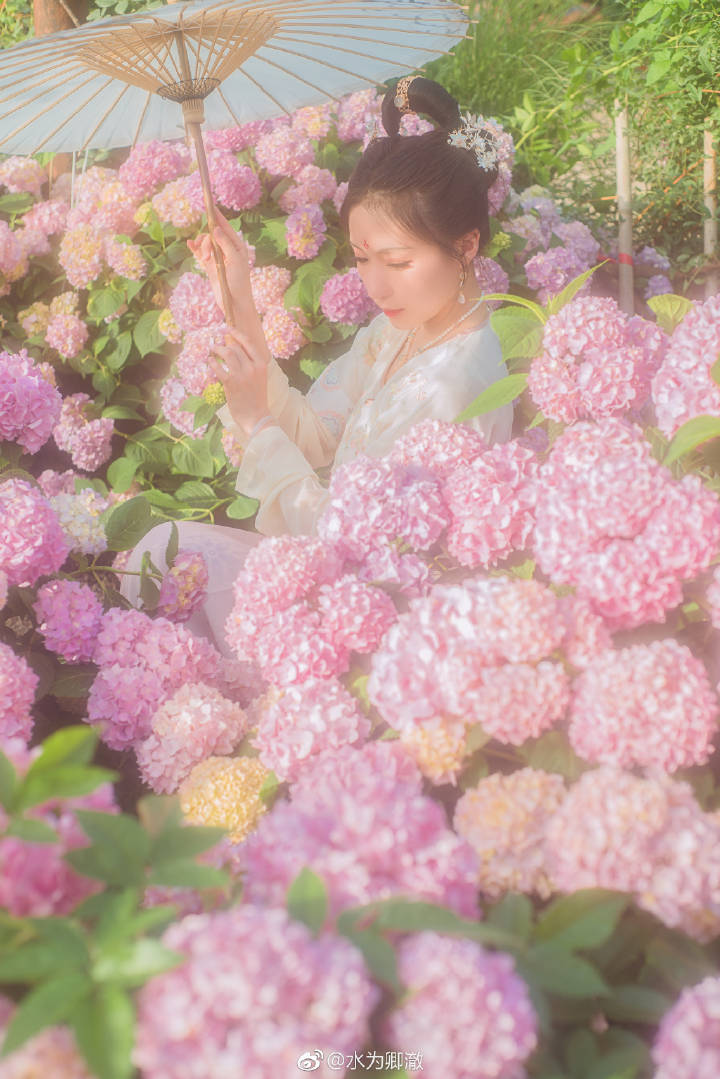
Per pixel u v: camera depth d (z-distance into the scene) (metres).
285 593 1.36
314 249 2.90
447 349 2.07
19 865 0.79
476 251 2.06
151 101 2.17
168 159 3.02
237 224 2.95
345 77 2.21
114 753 1.76
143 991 0.74
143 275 2.98
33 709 1.78
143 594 1.84
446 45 2.18
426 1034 0.75
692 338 1.32
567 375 1.46
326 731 1.23
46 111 2.08
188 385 2.71
